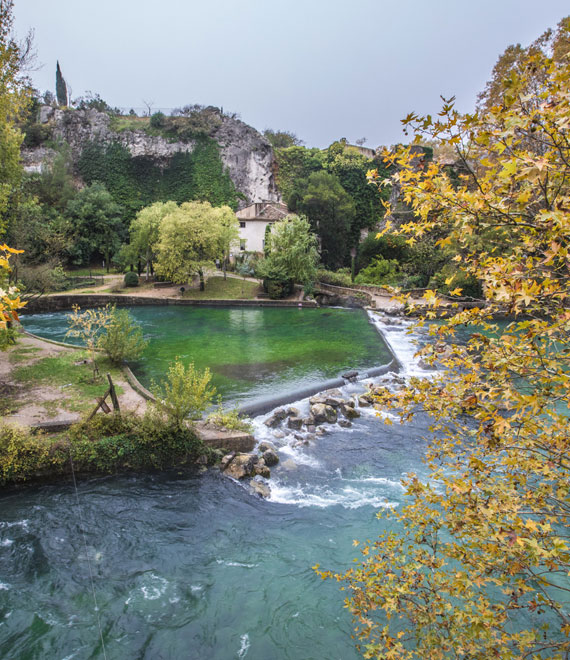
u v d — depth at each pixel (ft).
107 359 70.79
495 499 12.01
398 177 11.85
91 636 25.77
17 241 89.71
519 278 10.36
